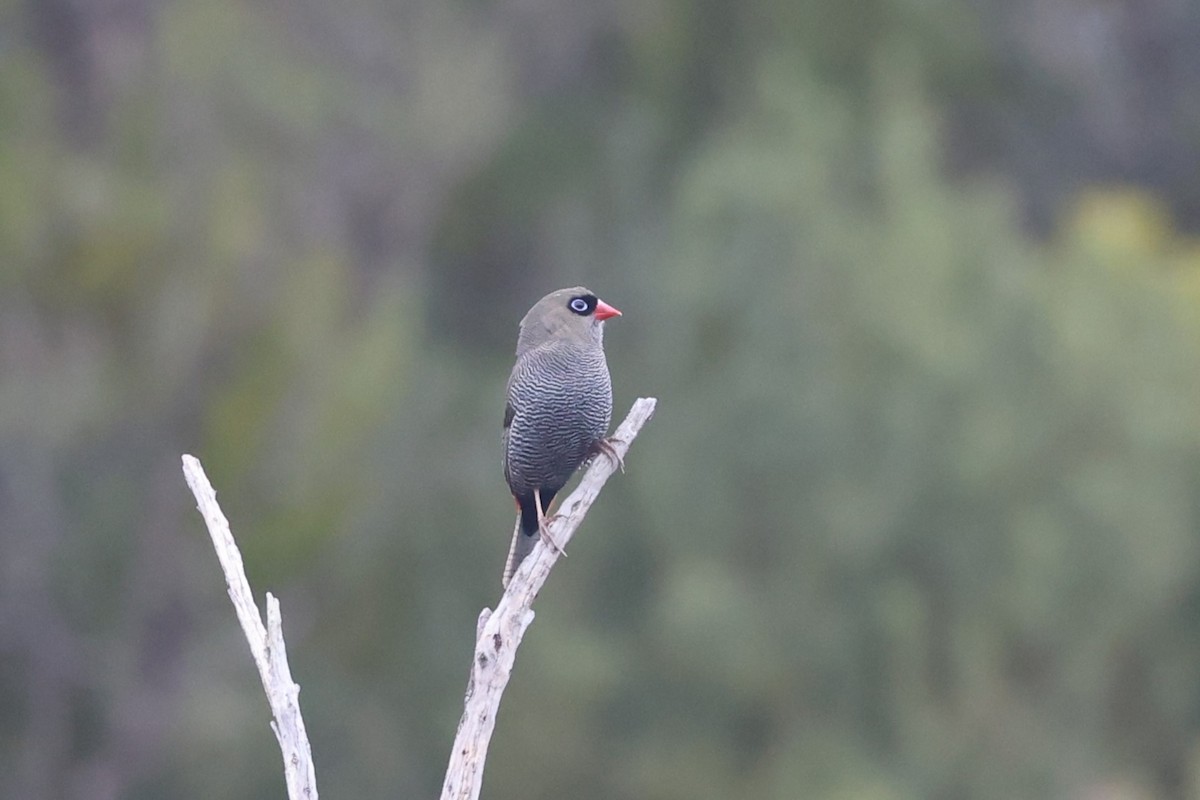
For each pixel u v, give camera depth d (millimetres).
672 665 16875
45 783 17078
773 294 16656
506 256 23672
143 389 15203
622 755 17062
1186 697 16844
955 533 16016
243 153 16453
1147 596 16125
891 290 16391
